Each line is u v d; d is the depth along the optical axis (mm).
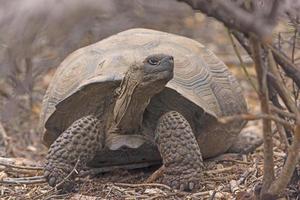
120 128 9719
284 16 8172
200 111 9703
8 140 14219
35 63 16734
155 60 8969
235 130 10820
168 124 9547
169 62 8930
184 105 9766
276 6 6133
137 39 10656
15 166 10758
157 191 9492
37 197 9531
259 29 6172
